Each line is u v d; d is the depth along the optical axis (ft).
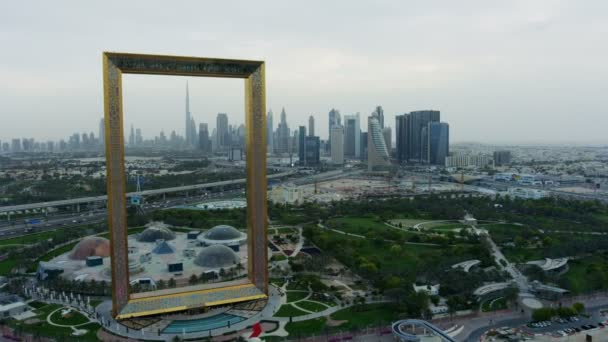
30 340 586.45
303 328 615.16
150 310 613.52
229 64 631.15
